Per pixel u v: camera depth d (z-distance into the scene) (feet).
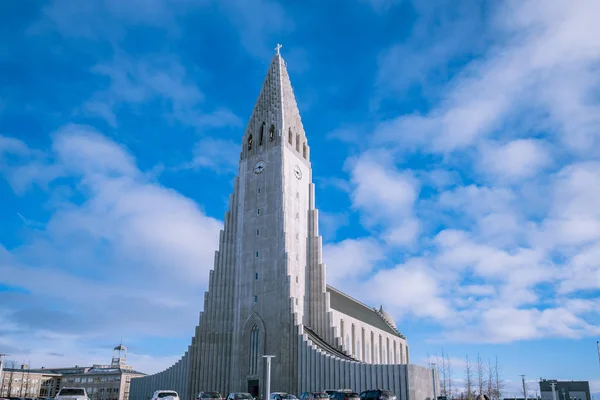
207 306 299.17
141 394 326.65
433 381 228.02
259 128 340.18
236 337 289.33
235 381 277.85
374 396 169.78
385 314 479.41
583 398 402.72
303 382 247.91
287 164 317.22
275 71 355.56
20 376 554.05
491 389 329.52
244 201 321.93
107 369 595.06
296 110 349.61
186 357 296.30
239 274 303.89
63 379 581.94
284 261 282.15
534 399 387.96
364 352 353.31
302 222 315.17
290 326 263.90
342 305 360.07
